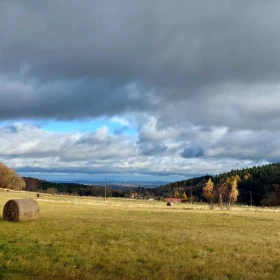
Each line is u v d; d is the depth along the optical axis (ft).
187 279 37.76
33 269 38.45
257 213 151.74
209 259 47.44
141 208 166.71
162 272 39.68
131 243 56.13
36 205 88.99
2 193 279.69
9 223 78.84
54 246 51.49
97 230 69.00
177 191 582.35
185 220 99.60
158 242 57.67
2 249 47.88
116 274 38.50
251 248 56.39
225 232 75.00
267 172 498.69
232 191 335.88
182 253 50.31
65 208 136.87
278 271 42.52
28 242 54.03
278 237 70.64
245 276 39.42
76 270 39.27
